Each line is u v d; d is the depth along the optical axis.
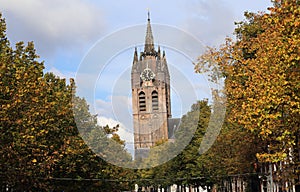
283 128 25.08
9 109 28.59
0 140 28.73
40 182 36.78
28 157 32.66
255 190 51.00
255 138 37.53
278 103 23.86
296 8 22.73
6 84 30.00
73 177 42.22
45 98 33.97
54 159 34.97
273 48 25.28
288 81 23.34
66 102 39.56
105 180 45.56
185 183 63.59
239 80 35.28
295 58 22.17
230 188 62.94
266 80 26.36
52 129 36.44
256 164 42.88
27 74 31.41
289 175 28.48
